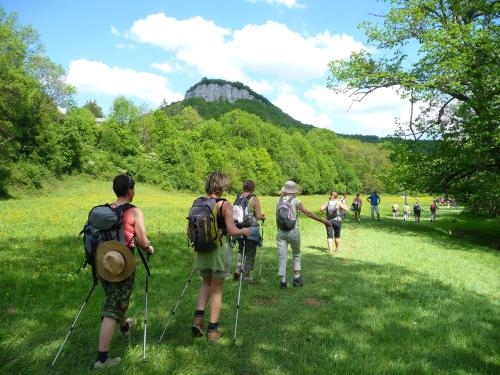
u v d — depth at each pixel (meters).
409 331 5.54
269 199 59.03
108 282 4.04
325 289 7.62
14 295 6.30
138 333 4.95
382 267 10.43
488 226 27.52
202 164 81.06
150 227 16.06
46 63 53.56
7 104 44.03
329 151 133.12
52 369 3.91
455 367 4.48
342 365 4.31
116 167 67.94
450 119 22.67
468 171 22.91
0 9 45.81
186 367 4.07
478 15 22.47
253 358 4.40
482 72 19.95
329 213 12.91
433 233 22.23
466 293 8.09
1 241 11.14
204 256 4.82
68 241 11.75
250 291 7.28
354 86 23.92
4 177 44.31
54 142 54.81
